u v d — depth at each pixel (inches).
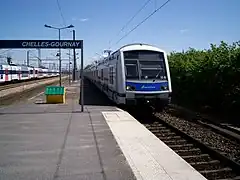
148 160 267.3
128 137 366.0
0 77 1875.0
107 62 879.1
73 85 1990.7
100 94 1165.1
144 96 619.5
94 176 225.6
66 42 594.2
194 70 797.9
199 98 791.7
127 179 219.0
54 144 329.4
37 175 228.5
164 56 653.9
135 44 673.0
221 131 466.6
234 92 633.6
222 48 689.0
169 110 743.1
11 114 576.4
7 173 233.3
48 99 817.5
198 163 316.2
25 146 320.2
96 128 426.6
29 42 588.7
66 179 219.6
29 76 2783.0
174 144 410.9
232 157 334.6
